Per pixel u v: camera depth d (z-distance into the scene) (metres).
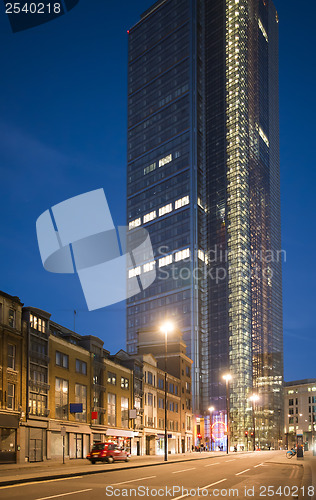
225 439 178.00
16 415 45.38
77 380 58.25
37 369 49.91
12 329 46.28
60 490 19.92
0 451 43.19
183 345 106.88
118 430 67.88
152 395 83.75
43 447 50.03
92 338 63.72
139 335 108.44
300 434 56.81
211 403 184.88
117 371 70.06
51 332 54.38
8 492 19.23
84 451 58.41
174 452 92.81
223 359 187.25
